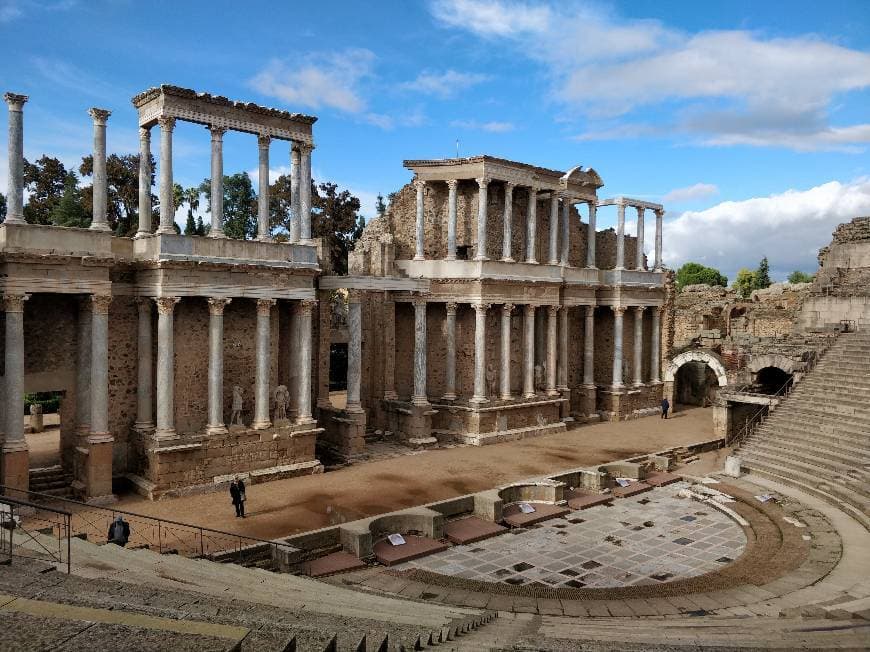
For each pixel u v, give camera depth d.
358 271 45.56
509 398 46.12
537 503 32.12
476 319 44.34
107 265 29.91
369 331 45.12
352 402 39.28
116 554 19.89
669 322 58.97
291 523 27.70
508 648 13.09
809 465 34.91
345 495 31.69
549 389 49.06
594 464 38.66
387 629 13.66
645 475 36.50
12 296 27.47
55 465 33.19
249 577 19.55
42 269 28.20
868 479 31.77
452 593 21.73
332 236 74.56
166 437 30.88
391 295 44.59
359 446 39.00
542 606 20.61
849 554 24.86
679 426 51.03
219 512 28.94
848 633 14.75
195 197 77.62
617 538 28.03
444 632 14.46
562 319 50.78
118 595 13.00
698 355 54.91
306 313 35.78
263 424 34.06
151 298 31.75
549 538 28.03
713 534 28.53
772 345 48.59
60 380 31.30
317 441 41.34
